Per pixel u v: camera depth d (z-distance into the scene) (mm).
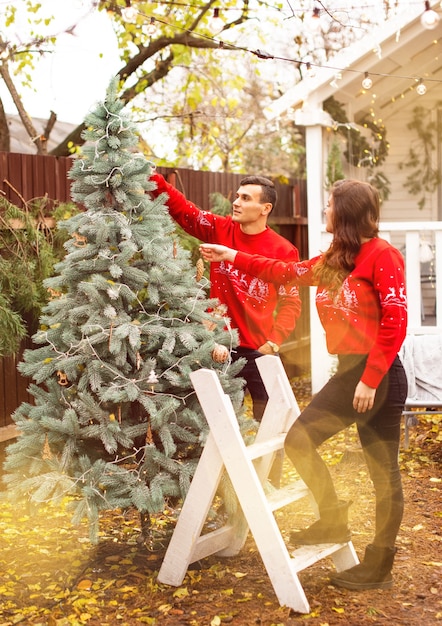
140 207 4031
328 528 3738
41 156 5895
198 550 3865
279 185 9883
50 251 5609
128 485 3717
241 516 4059
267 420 3982
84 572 3990
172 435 3840
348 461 6098
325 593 3701
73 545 4398
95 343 3766
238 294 4699
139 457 3998
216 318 4094
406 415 6355
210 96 16266
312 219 8688
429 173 11172
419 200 11289
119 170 3879
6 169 5562
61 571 4023
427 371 6227
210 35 10633
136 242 3938
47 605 3633
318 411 3617
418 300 7957
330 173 9156
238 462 3543
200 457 3834
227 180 8766
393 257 3496
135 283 3887
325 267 3607
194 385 3623
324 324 3670
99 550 4305
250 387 4750
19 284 5367
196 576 3902
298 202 10359
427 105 11031
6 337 5113
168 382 3936
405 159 11266
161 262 3936
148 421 3832
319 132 8656
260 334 4719
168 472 3834
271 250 4801
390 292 3445
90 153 3932
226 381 4016
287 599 3500
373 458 3635
